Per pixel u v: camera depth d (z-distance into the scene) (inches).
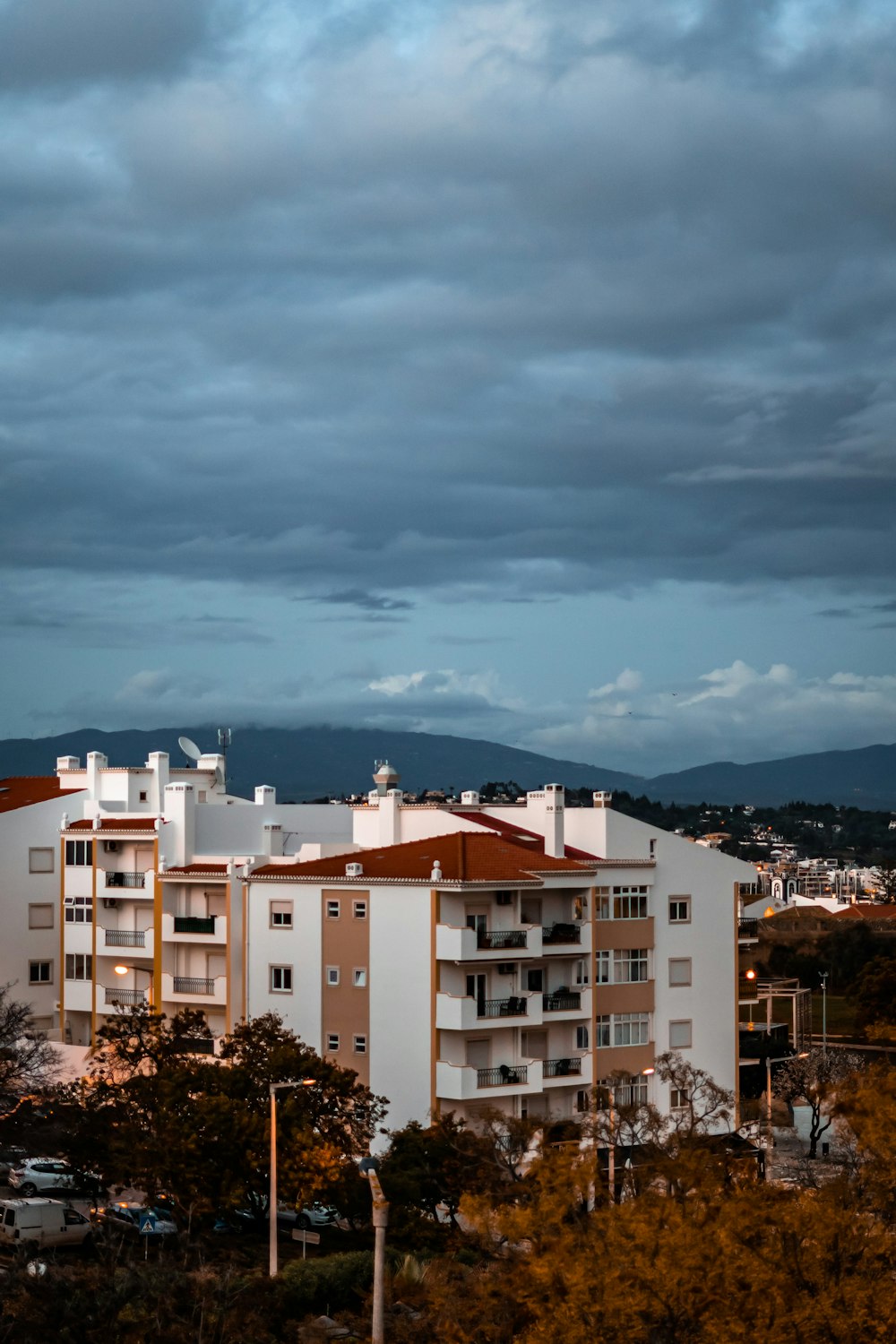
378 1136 3565.5
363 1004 3646.7
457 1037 3563.0
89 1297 1950.1
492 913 3656.5
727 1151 2598.4
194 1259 2650.1
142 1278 1999.3
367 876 3661.4
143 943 4028.1
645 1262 1715.1
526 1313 1977.1
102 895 4121.6
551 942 3772.1
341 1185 2817.4
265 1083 2992.1
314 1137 2837.1
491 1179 2802.7
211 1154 2819.9
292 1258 2812.5
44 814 4352.9
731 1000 4099.4
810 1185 2447.1
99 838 4146.2
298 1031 3730.3
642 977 3939.5
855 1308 1657.2
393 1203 2856.8
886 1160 2027.6
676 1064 3656.5
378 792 4355.3
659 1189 2326.5
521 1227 2012.8
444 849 3742.6
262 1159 2815.0
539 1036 3757.4
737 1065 4094.5
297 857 4028.1
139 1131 2925.7
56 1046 4060.0
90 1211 2910.9
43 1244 2751.0
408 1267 2453.2
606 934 3878.0
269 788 4534.9
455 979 3587.6
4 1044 3376.0
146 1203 2942.9
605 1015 3850.9
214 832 4266.7
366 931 3656.5
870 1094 2374.5
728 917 4114.2
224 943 3873.0
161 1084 2989.7
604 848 3976.4
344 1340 2204.7
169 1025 3818.9
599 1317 1716.3
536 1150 2854.3
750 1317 1686.8
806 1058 4537.4
